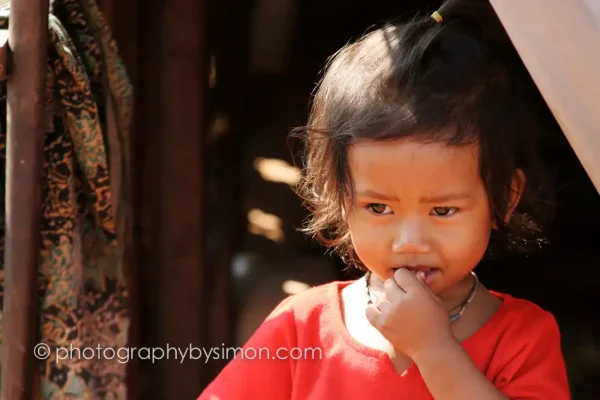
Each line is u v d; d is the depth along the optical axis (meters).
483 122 2.22
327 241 2.68
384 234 2.29
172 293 5.11
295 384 2.55
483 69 2.29
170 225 5.08
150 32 4.97
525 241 2.67
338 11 9.66
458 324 2.46
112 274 3.58
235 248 7.13
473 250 2.29
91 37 3.50
